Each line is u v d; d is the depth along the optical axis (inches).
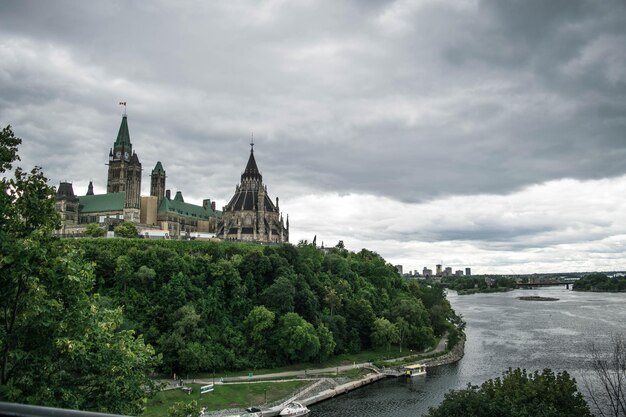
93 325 1840.6
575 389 3284.9
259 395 5492.1
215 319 6815.9
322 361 7071.9
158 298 6555.1
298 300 7431.1
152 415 4569.4
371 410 5187.0
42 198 1879.9
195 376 5989.2
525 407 2945.4
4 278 1636.3
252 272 7642.7
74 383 1831.9
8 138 1845.5
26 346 1723.7
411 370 6614.2
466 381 6279.5
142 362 2089.1
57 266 1759.4
